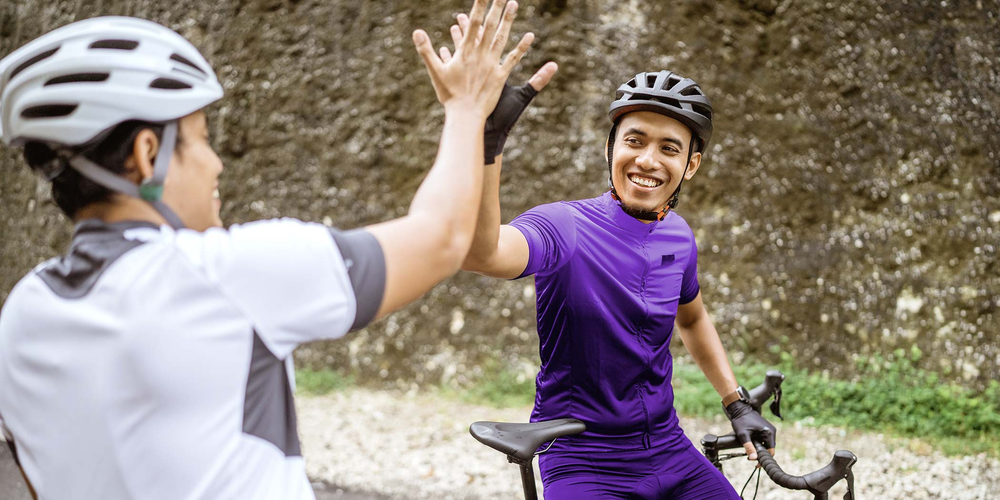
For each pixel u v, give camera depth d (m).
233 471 1.03
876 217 6.62
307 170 7.75
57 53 1.06
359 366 7.34
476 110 1.25
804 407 6.00
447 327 7.25
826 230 6.73
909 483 4.67
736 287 6.79
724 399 2.41
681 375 6.43
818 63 6.82
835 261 6.64
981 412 5.66
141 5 8.27
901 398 5.91
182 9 8.09
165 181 1.10
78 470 1.04
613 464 2.07
